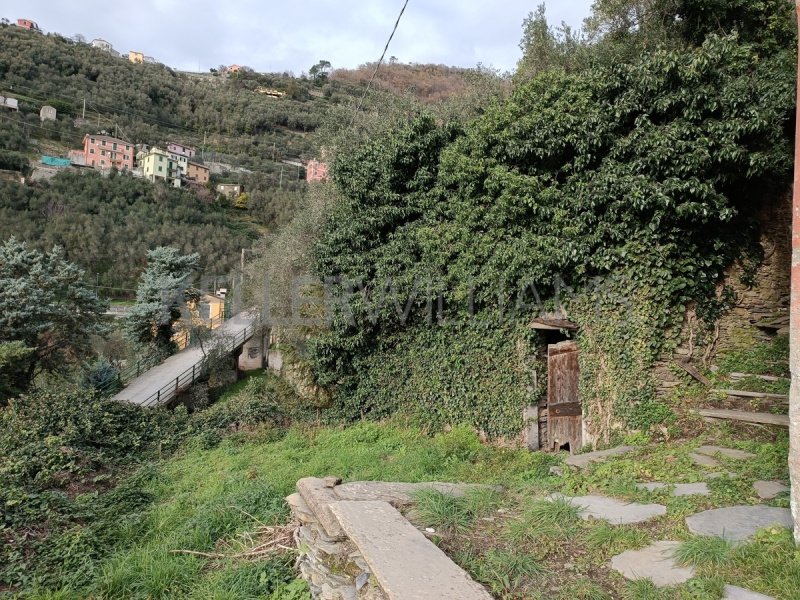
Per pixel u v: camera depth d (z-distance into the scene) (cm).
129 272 3462
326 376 1178
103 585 440
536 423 845
